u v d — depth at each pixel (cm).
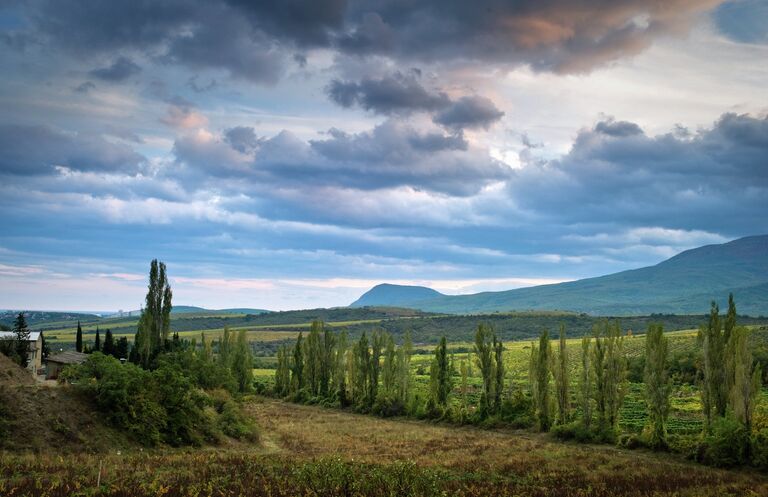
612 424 6675
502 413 8206
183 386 5394
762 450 5059
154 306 8756
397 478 3716
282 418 8856
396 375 9756
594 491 3941
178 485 3409
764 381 10362
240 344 11638
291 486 3575
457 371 15400
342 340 11406
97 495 3059
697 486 4178
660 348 6156
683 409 9044
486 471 4656
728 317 5950
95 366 5166
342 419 9038
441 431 7744
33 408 4397
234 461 4331
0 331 9600
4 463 3569
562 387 7394
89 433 4475
